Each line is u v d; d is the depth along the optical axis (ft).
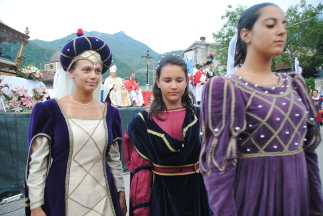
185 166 6.29
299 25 71.77
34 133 5.42
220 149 3.75
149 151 6.35
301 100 4.01
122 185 6.51
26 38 17.71
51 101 5.79
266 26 3.80
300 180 3.76
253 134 3.74
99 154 5.81
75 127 5.62
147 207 6.17
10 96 12.53
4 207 10.32
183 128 6.33
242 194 3.82
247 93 3.82
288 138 3.71
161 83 6.36
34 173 5.34
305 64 78.28
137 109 14.90
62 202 5.32
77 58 5.88
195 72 29.66
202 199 6.40
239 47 4.61
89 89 5.89
